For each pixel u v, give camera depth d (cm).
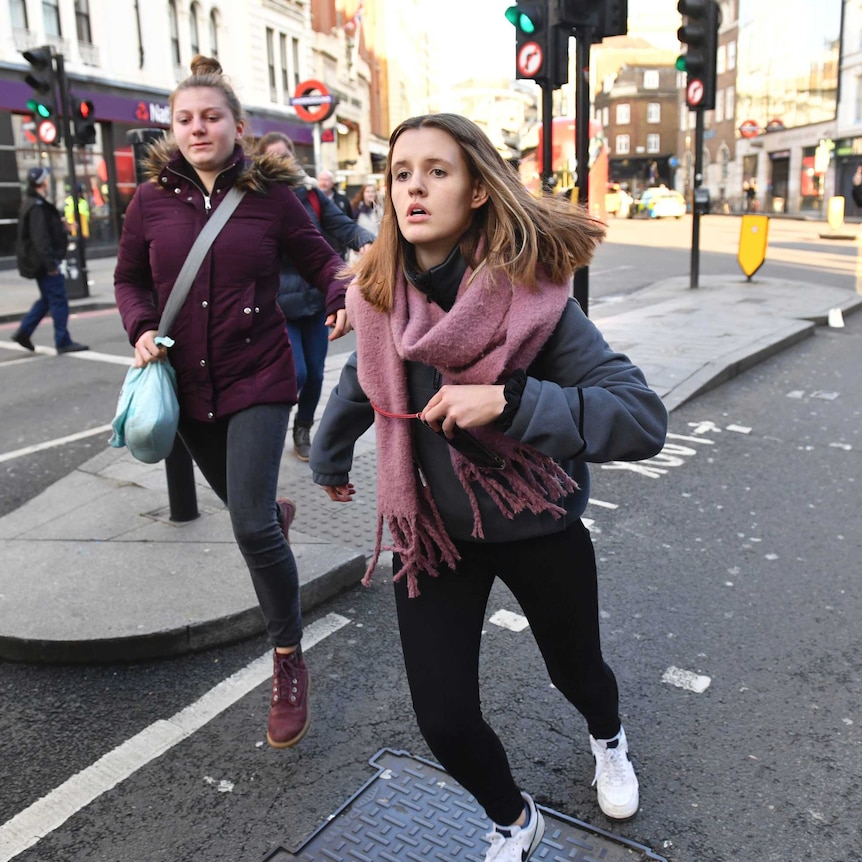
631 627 345
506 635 339
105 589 355
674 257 2095
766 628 343
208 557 383
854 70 4144
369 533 424
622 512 468
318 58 4072
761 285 1341
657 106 8106
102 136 2333
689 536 435
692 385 706
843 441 585
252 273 277
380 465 196
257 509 270
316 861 225
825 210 4369
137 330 280
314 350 523
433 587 200
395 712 293
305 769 264
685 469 535
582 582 206
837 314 1024
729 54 5844
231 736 281
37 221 915
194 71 313
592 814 242
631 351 831
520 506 185
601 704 227
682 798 248
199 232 275
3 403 741
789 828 235
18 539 410
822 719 283
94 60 2280
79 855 232
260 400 277
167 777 262
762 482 510
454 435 176
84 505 455
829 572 391
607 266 1895
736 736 275
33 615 335
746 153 5591
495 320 176
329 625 349
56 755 273
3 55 2000
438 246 187
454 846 228
